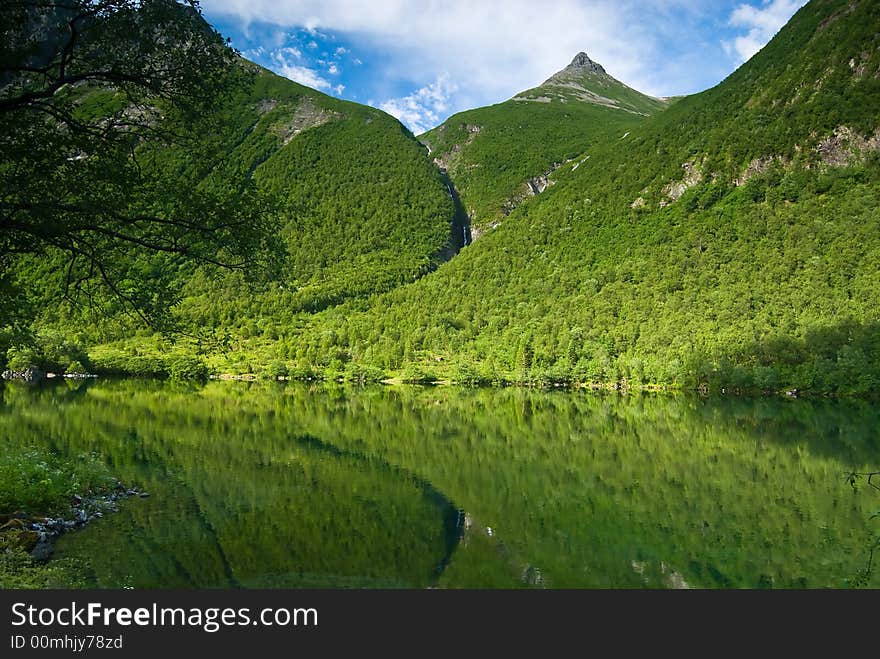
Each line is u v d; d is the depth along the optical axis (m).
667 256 142.38
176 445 35.81
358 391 96.56
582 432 49.25
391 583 16.05
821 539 21.31
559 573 17.56
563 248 174.88
